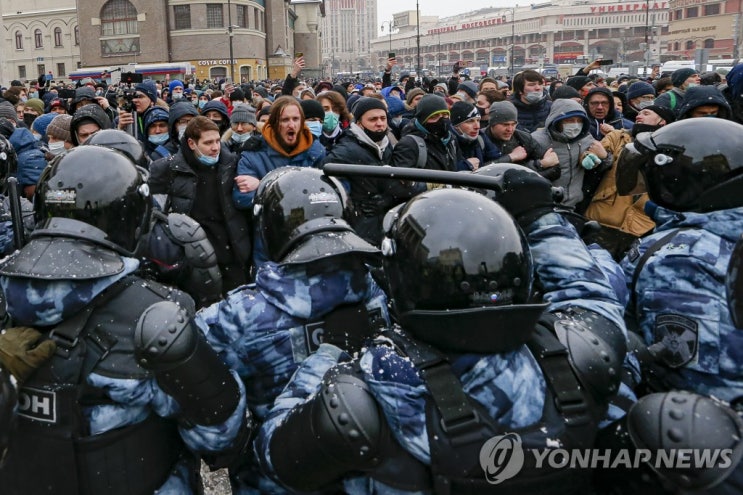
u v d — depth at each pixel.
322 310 1.62
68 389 1.39
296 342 1.61
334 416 1.17
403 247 1.26
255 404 1.68
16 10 61.12
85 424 1.41
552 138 4.33
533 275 1.41
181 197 3.72
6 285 1.43
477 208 1.27
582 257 1.51
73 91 11.62
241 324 1.62
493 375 1.20
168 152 5.10
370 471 1.21
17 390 1.32
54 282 1.39
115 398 1.41
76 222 1.45
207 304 2.63
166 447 1.54
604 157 4.09
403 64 134.62
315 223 1.68
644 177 1.78
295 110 3.84
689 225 1.68
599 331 1.34
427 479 1.19
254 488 1.69
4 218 2.54
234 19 51.12
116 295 1.47
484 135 4.80
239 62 51.62
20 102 9.77
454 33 126.38
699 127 1.65
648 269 1.70
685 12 74.31
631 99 6.43
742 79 4.15
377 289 1.80
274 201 1.73
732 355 1.53
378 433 1.17
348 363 1.30
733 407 1.55
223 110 6.23
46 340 1.39
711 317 1.55
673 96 5.39
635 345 1.59
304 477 1.27
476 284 1.20
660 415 1.03
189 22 50.53
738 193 1.60
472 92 7.76
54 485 1.42
